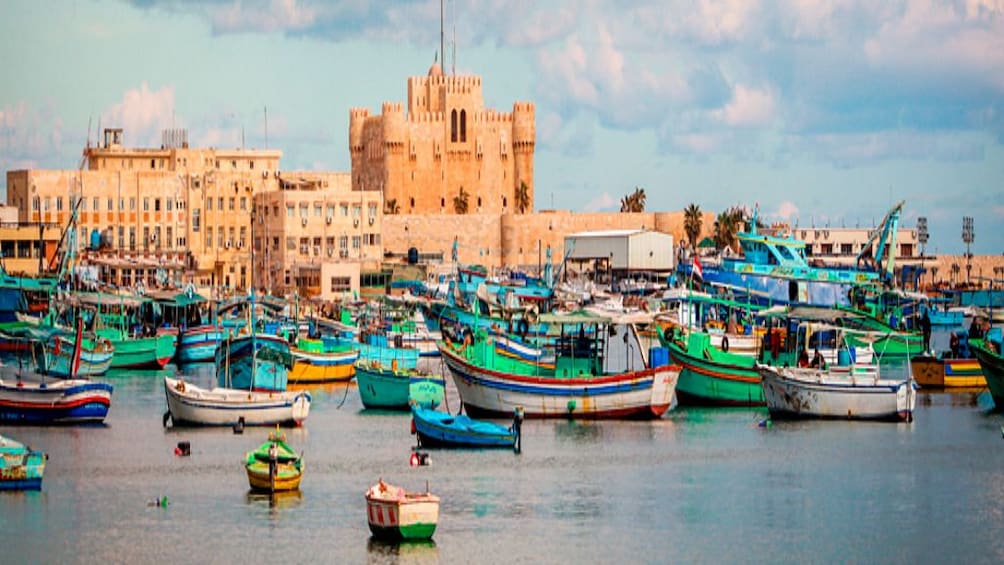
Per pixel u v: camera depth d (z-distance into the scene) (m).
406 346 167.25
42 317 167.88
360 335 170.62
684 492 96.00
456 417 110.25
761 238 190.38
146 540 83.00
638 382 119.38
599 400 119.25
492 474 100.12
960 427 120.56
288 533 84.44
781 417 122.06
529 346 143.00
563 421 119.00
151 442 109.81
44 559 79.75
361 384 130.00
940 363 145.50
